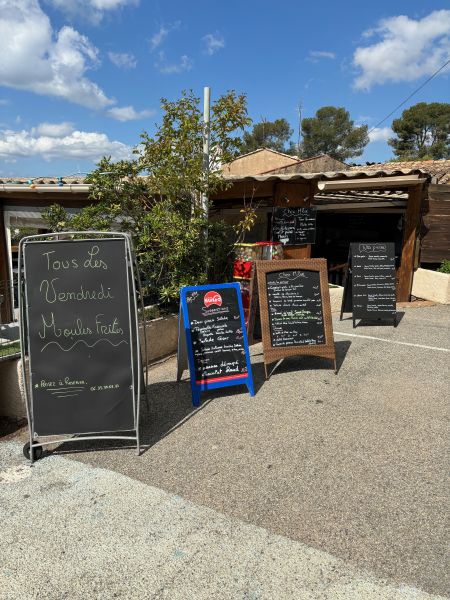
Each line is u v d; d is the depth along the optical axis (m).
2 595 2.48
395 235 11.36
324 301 5.51
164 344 6.36
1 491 3.40
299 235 8.49
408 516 3.00
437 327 7.67
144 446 3.99
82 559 2.71
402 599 2.38
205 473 3.55
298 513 3.06
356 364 5.83
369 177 8.92
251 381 4.96
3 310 7.18
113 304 3.86
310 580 2.52
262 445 3.94
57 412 3.83
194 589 2.48
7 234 9.11
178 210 6.62
